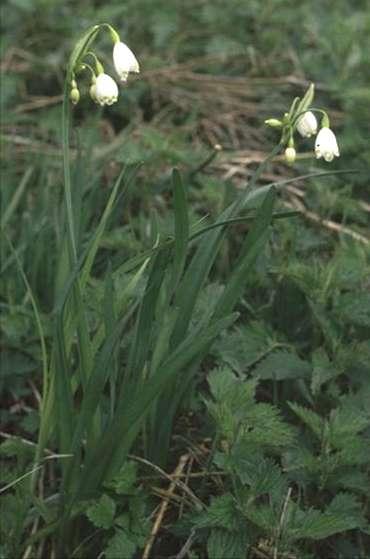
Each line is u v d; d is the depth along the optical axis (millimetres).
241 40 7984
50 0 7723
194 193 5875
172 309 4199
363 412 4277
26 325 4945
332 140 3986
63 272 4508
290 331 5133
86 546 4348
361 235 5848
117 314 4141
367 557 4227
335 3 8648
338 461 4105
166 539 4426
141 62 7480
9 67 7539
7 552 4211
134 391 4023
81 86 7270
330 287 4879
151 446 4395
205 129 7039
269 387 4984
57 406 4195
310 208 6027
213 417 4152
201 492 4422
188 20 8227
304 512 3996
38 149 6500
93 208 5727
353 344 4523
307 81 7449
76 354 4773
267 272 5215
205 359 4922
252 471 4000
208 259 4137
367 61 7332
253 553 4156
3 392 5180
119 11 7688
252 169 6574
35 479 4336
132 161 5770
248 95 7457
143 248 5320
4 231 5367
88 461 4047
